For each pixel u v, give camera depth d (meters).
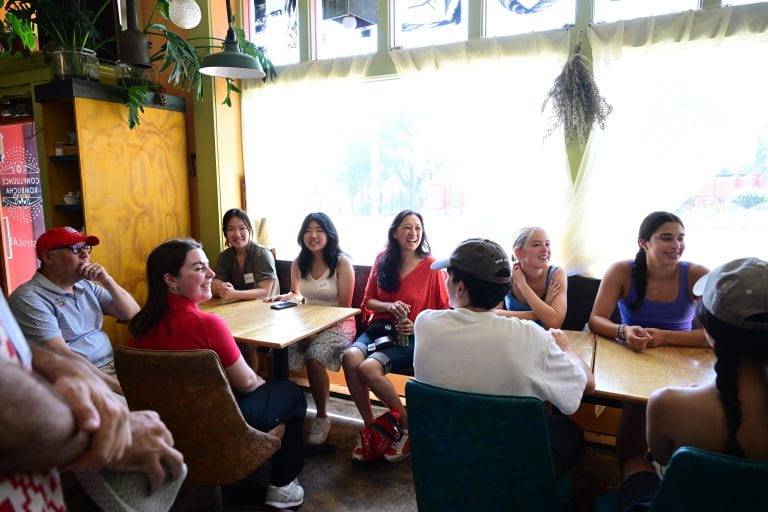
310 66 3.41
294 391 1.90
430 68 3.06
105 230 3.02
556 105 2.62
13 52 3.17
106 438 0.51
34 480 0.47
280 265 3.54
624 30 2.58
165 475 0.69
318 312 2.53
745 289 0.95
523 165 2.88
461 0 3.02
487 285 1.33
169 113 3.46
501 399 1.15
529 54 2.79
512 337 1.28
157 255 1.62
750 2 2.38
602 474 2.21
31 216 3.90
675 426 1.05
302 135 3.55
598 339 1.99
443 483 1.30
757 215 2.50
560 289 2.27
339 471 2.26
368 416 2.43
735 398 0.96
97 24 3.49
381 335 2.57
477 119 2.96
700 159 2.56
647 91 2.60
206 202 3.67
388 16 3.18
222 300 2.86
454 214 3.20
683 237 1.97
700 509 0.92
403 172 3.33
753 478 0.85
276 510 1.94
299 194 3.62
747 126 2.46
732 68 2.46
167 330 1.62
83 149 2.85
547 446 1.15
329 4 3.38
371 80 3.33
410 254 2.68
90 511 1.80
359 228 3.54
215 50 3.54
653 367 1.66
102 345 2.16
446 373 1.32
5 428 0.39
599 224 2.72
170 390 1.46
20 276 3.92
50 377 0.53
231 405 1.50
